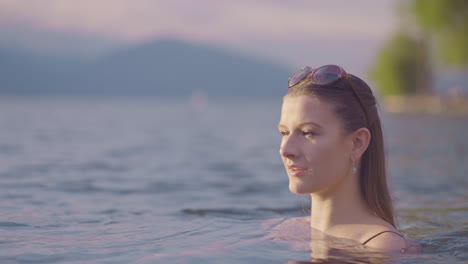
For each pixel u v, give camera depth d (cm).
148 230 264
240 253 214
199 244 230
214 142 1284
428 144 1134
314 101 224
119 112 4312
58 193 438
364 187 233
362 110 229
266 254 212
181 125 2277
